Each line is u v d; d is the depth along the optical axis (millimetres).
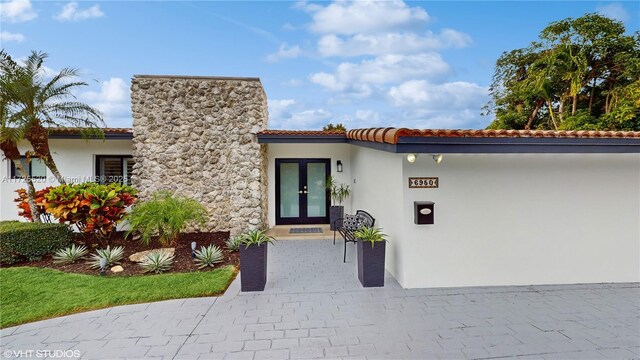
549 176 5520
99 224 7250
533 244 5523
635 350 3551
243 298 4980
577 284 5555
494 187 5449
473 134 4613
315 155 11008
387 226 6301
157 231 8766
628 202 5629
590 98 14531
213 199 9586
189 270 6309
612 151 4883
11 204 9992
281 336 3840
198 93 9492
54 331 3959
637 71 12594
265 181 10414
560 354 3473
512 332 3938
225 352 3504
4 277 5734
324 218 11219
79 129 8891
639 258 5648
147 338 3795
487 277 5477
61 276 5797
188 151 9500
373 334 3887
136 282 5508
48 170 10055
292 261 7008
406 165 5348
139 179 9375
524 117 17375
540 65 15742
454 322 4195
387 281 5691
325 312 4488
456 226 5418
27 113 8000
